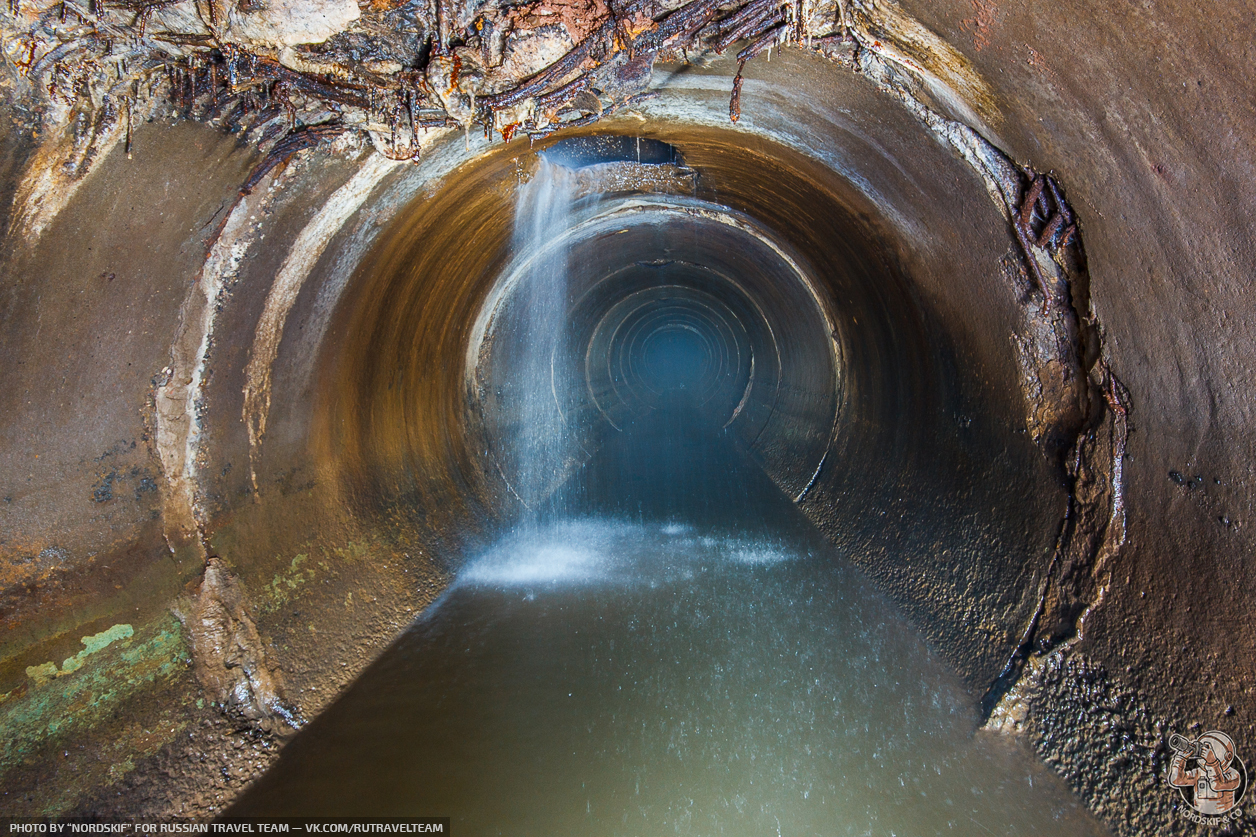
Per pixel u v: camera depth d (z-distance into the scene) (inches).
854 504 285.6
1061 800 125.4
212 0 107.9
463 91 146.3
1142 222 116.3
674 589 235.0
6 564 117.3
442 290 262.1
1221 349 111.7
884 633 198.7
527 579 247.9
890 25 125.6
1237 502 112.9
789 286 364.5
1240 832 100.7
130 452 138.3
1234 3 83.8
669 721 151.1
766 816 121.4
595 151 226.5
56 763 114.7
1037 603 155.3
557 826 118.1
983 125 133.8
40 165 105.0
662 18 136.3
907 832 118.4
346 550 202.8
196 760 129.8
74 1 97.6
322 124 142.1
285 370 180.1
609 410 644.7
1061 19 102.7
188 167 127.6
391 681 171.9
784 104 170.1
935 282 194.9
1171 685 120.4
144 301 133.8
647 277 530.6
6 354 113.0
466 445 312.5
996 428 183.5
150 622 139.6
